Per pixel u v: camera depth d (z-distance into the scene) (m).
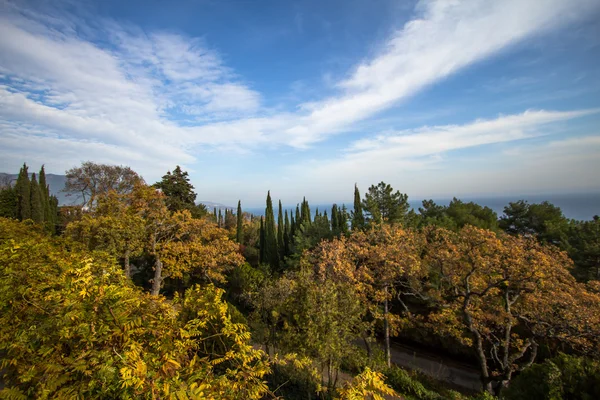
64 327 2.89
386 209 23.41
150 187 18.11
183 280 22.05
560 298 10.37
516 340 12.17
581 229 18.00
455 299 13.59
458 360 16.27
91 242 14.90
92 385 2.53
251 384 3.29
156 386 2.49
